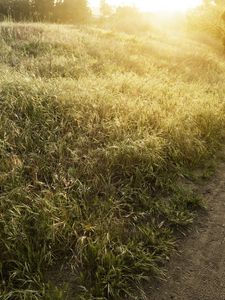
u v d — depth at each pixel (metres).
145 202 4.79
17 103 6.39
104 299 3.39
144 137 5.94
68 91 7.15
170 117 6.94
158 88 8.72
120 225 4.27
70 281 3.63
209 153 6.45
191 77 11.82
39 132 5.89
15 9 29.95
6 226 3.91
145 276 3.67
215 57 17.44
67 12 35.84
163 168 5.64
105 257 3.71
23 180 4.77
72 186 4.81
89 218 4.29
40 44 12.38
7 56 10.30
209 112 7.64
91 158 5.36
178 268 3.89
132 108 6.99
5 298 3.28
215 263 4.00
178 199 4.98
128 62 11.93
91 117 6.41
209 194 5.31
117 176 5.26
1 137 5.55
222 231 4.53
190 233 4.45
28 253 3.65
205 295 3.60
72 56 11.03
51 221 4.09
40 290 3.38
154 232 4.30
